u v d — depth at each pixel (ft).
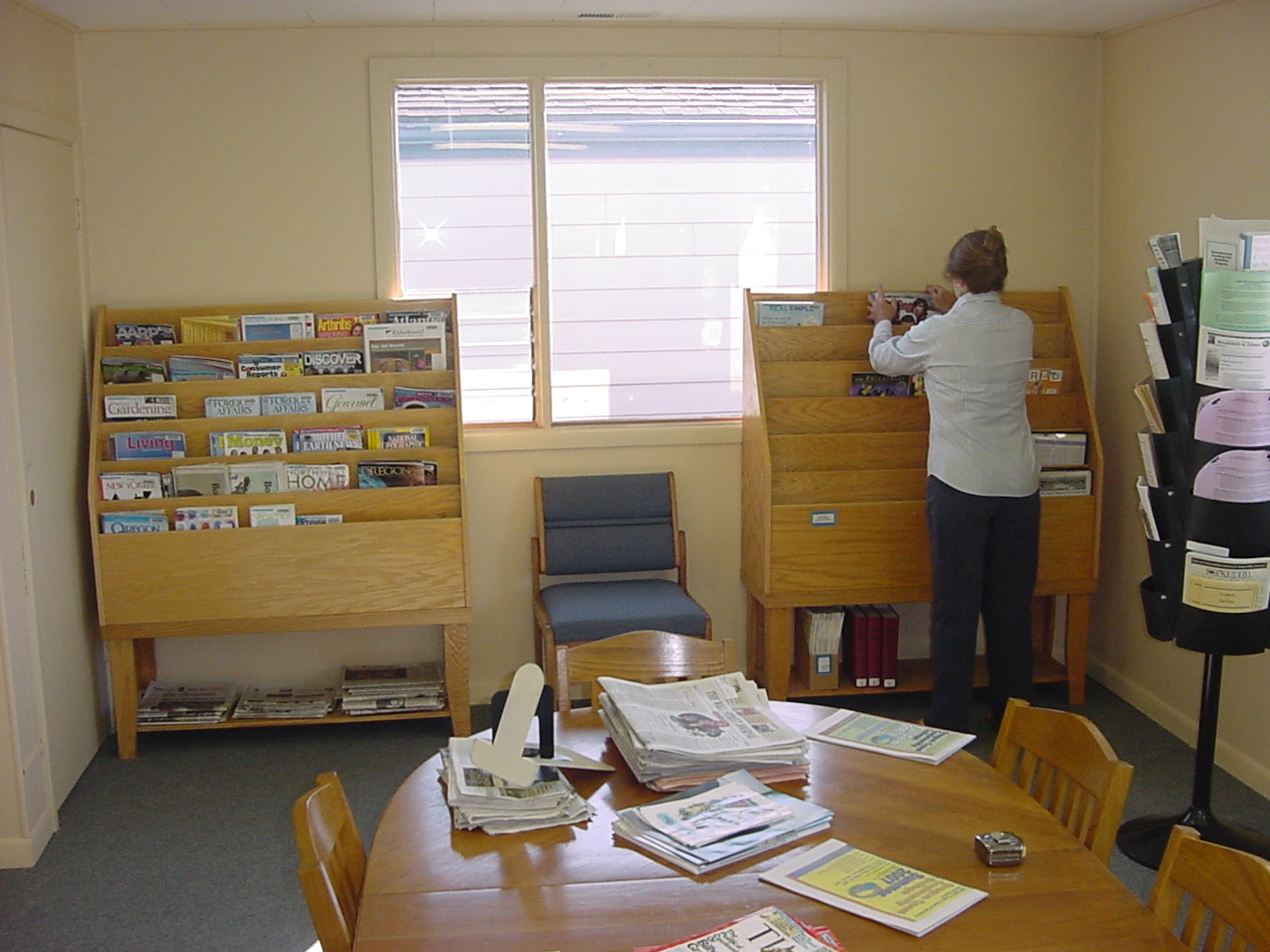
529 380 14.66
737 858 5.70
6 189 11.07
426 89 14.07
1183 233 13.08
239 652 14.39
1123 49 14.26
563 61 14.01
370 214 14.05
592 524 14.24
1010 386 12.43
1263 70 11.59
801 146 14.76
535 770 6.29
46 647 11.69
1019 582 12.88
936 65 14.58
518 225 14.40
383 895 5.45
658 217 14.64
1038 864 5.64
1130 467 14.34
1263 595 9.98
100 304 13.79
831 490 13.80
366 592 12.95
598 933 5.09
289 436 13.30
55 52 12.86
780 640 13.82
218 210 13.89
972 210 14.88
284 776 12.57
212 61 13.69
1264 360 9.64
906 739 7.25
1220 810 11.38
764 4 13.07
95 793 12.20
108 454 13.03
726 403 15.02
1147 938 4.96
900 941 4.94
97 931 9.44
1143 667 14.20
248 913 9.71
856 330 14.19
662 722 6.91
